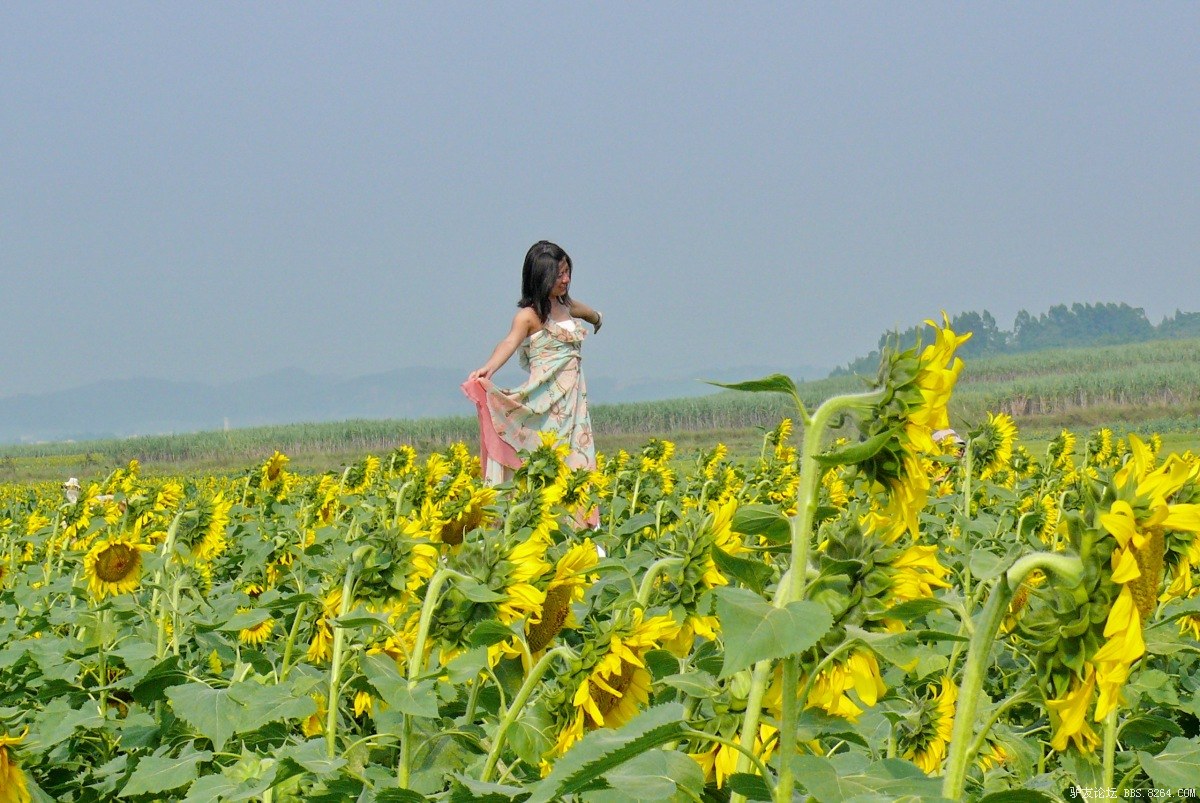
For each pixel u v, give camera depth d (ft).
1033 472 30.91
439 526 16.90
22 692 15.47
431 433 273.33
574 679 8.71
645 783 6.04
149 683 11.85
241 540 24.91
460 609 10.29
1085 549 5.54
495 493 17.58
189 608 16.81
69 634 18.69
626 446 217.56
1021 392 270.26
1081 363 428.56
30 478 172.14
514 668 10.94
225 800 8.41
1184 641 6.71
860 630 6.24
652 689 9.07
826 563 6.38
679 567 9.48
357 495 28.84
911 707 11.03
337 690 9.91
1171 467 5.48
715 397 286.25
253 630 16.84
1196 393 260.62
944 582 6.46
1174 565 6.10
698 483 29.84
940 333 6.14
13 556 27.17
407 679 9.59
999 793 5.52
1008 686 12.33
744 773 6.04
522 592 10.31
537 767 9.23
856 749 9.33
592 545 11.19
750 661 5.19
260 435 266.16
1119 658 5.33
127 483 30.55
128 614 16.51
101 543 19.81
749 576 6.14
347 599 11.02
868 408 6.19
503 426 33.17
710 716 7.57
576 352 34.19
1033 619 5.64
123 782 11.79
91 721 13.17
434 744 10.06
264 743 11.66
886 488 6.29
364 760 9.85
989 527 21.99
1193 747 8.84
